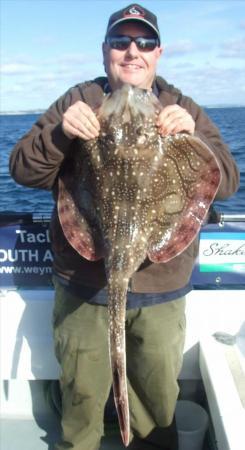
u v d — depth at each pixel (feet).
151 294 4.22
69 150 3.83
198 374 5.34
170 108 3.47
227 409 4.04
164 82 4.48
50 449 5.13
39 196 21.21
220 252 5.38
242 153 29.55
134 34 4.16
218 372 4.52
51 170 3.89
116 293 3.52
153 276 4.18
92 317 4.31
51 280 5.45
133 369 4.55
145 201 3.57
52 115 4.19
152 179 3.54
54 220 4.28
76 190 3.80
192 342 5.29
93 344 4.35
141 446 5.03
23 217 5.29
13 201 20.44
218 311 5.25
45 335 5.25
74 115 3.50
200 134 3.83
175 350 4.44
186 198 3.58
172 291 4.30
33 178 3.96
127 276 3.56
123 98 3.54
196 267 5.41
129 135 3.49
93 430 4.71
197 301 5.24
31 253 5.39
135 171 3.52
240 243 5.36
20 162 3.96
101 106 3.63
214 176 3.48
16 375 5.35
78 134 3.50
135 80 4.26
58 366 5.30
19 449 5.14
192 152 3.47
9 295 5.32
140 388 4.60
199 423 4.96
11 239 5.36
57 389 5.39
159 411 4.64
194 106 4.25
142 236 3.59
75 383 4.47
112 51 4.25
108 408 5.26
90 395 4.51
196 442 4.89
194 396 5.53
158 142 3.49
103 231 3.65
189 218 3.59
